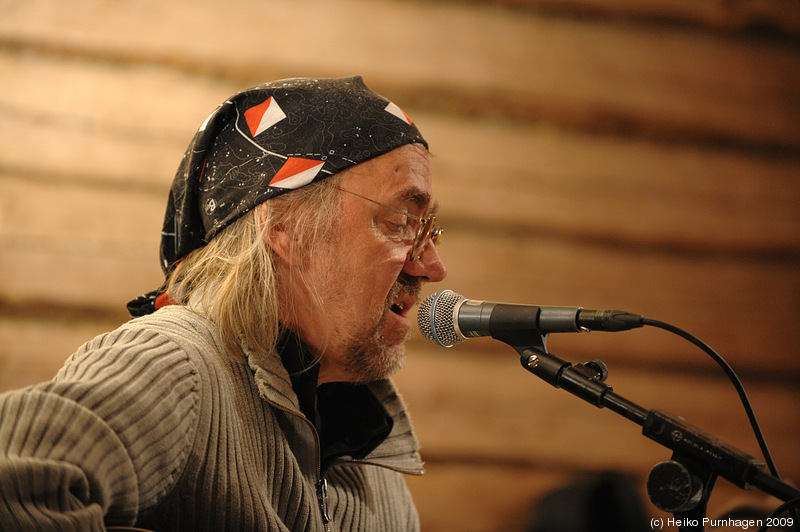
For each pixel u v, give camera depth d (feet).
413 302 12.49
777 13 30.27
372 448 12.68
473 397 26.81
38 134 24.02
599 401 9.53
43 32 24.21
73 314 23.89
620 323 9.77
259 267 11.32
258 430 10.64
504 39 28.07
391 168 11.86
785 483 8.28
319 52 26.21
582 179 28.40
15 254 23.63
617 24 29.14
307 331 11.76
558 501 18.78
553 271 27.78
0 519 7.30
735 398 28.58
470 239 27.25
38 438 7.97
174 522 9.65
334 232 11.60
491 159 27.68
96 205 24.27
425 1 27.45
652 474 8.71
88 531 7.70
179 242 12.35
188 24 25.21
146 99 24.77
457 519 26.03
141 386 9.07
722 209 29.45
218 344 10.89
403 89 26.99
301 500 10.76
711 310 28.86
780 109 30.27
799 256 29.86
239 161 11.78
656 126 29.22
